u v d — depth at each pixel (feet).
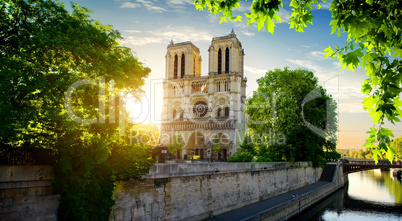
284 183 172.86
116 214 78.38
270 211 113.91
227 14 32.71
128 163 77.36
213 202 113.70
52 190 67.87
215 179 116.47
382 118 25.93
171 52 408.87
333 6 25.91
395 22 22.89
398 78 23.34
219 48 392.06
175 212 96.68
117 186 79.82
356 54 23.65
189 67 395.34
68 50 68.59
